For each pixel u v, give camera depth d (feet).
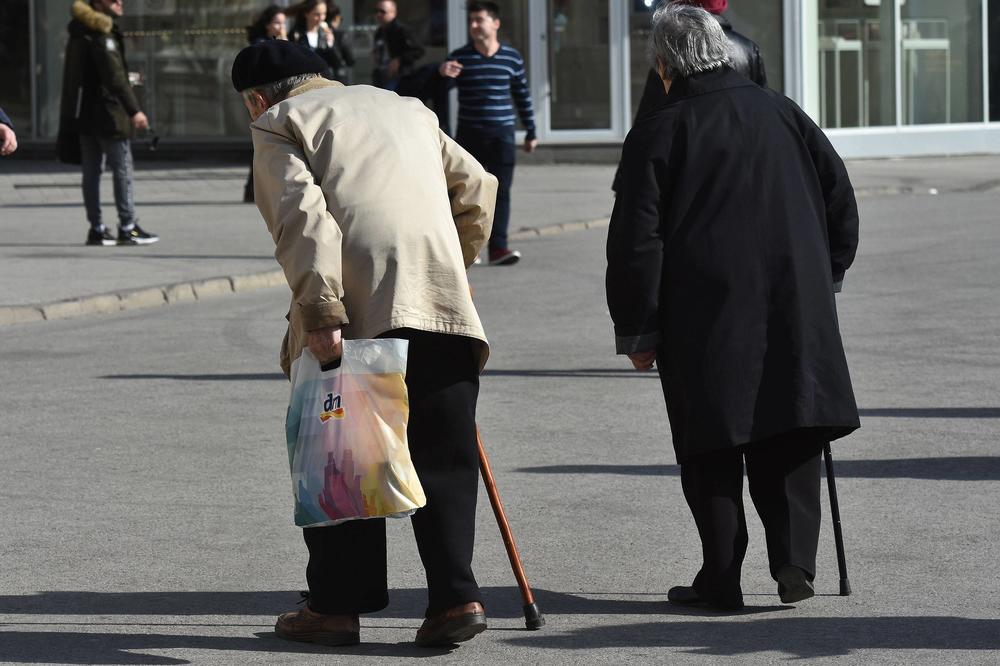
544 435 76.13
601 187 202.90
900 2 241.55
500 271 135.54
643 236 47.67
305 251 43.04
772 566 49.29
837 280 50.88
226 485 67.26
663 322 48.29
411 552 57.26
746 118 48.60
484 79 136.46
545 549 57.16
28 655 46.47
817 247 48.67
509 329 107.14
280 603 51.57
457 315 44.86
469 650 46.52
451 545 46.01
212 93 252.42
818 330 48.14
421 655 46.16
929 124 245.65
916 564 54.13
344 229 44.47
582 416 80.38
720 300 47.55
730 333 47.47
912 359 93.56
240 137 252.83
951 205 180.45
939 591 51.11
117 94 145.89
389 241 44.42
